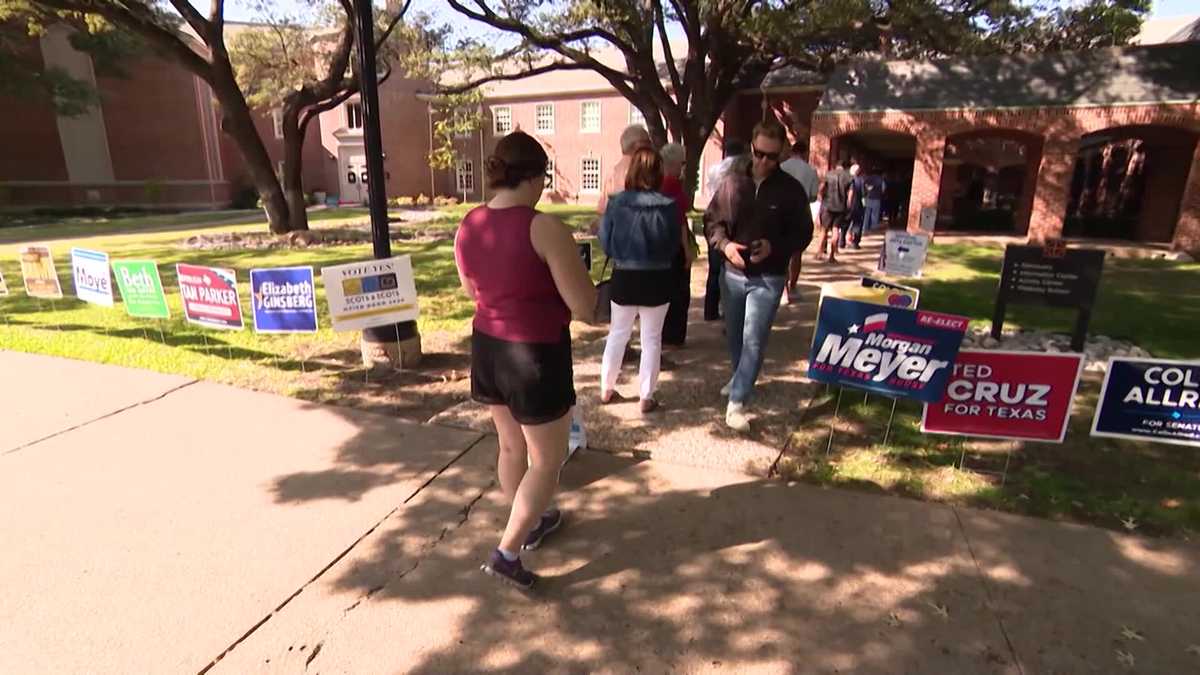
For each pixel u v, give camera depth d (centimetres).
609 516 334
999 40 1767
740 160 472
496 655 245
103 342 632
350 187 3722
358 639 252
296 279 521
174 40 1403
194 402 483
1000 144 2012
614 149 3322
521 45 1930
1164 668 237
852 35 1750
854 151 2264
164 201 3272
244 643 249
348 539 314
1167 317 738
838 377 376
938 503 344
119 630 254
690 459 393
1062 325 695
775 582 283
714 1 1377
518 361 255
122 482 366
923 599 272
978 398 354
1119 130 1683
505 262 248
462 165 3675
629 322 448
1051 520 327
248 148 1538
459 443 415
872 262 1129
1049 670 237
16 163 3005
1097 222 1767
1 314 757
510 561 276
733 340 439
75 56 3014
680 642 251
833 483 364
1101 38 1862
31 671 235
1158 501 343
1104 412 350
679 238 437
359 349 616
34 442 416
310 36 2245
